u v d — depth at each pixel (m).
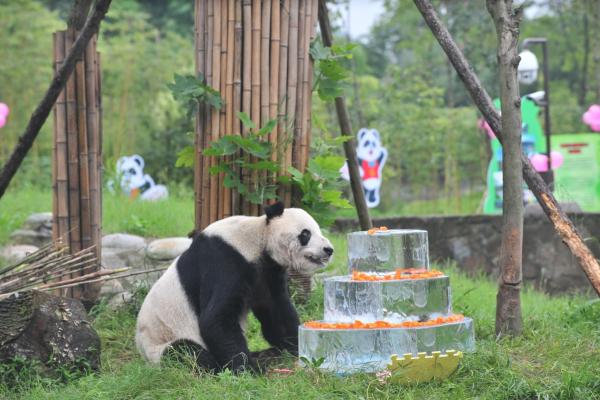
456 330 6.26
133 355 7.51
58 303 6.86
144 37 23.56
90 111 8.57
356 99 20.58
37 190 17.94
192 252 6.86
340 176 8.63
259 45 8.52
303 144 8.73
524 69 14.18
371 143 16.34
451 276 11.94
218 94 8.47
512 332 7.25
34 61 22.05
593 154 16.78
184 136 20.83
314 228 6.68
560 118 23.94
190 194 17.38
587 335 7.34
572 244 6.85
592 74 25.78
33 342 6.60
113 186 15.90
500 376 6.00
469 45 21.38
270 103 8.56
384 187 22.55
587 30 23.56
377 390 5.76
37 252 7.19
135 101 22.06
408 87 22.08
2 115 15.90
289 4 8.58
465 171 23.36
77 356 6.72
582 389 5.82
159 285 6.96
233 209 8.62
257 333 8.12
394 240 6.48
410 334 6.04
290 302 7.11
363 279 6.39
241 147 8.36
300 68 8.66
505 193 7.23
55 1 30.64
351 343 6.09
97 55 8.73
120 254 9.95
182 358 6.54
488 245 13.89
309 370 6.12
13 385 6.46
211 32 8.56
